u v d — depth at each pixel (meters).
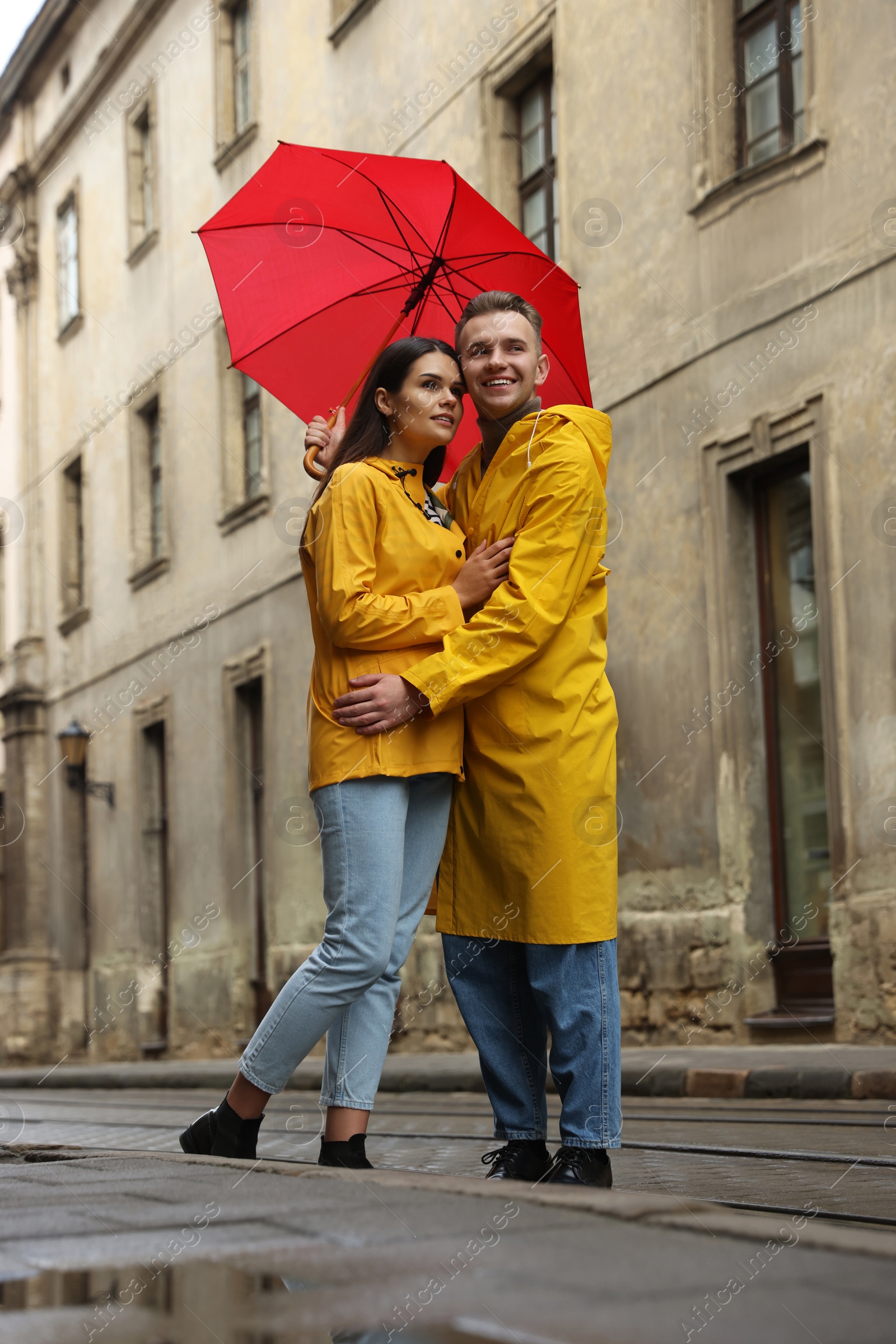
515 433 2.93
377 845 2.79
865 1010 7.63
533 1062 2.89
